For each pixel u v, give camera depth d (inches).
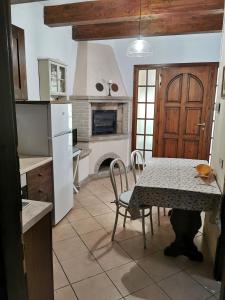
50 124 106.7
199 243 102.7
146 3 117.4
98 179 185.2
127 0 120.0
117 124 206.4
